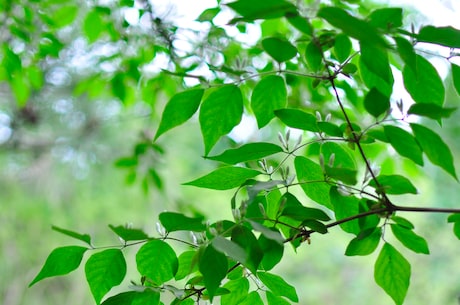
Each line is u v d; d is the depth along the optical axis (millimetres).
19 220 3947
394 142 742
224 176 799
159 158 1756
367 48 713
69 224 3947
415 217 3793
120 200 3852
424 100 769
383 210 763
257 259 738
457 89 779
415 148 739
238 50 1267
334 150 818
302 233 778
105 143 3627
